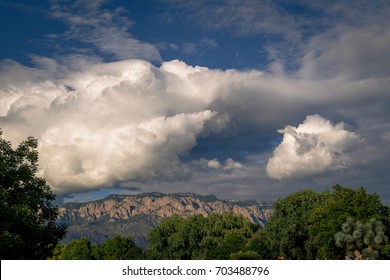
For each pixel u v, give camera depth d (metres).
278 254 96.56
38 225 43.19
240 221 150.25
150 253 154.88
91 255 148.38
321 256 75.25
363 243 50.69
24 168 42.06
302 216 91.38
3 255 37.44
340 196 74.00
